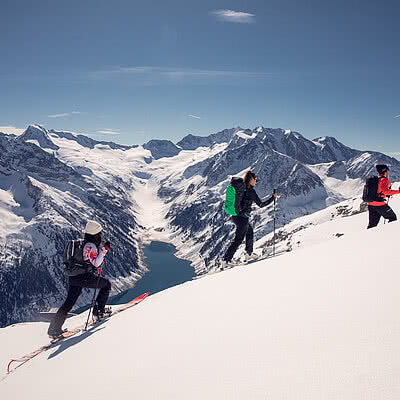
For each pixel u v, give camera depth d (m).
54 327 8.06
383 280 4.31
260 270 7.00
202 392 2.99
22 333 9.55
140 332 5.61
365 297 3.90
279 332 3.65
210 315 5.02
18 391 5.41
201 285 7.39
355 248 6.70
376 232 7.95
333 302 4.02
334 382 2.52
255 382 2.86
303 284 5.05
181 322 5.21
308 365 2.85
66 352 6.72
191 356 3.86
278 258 7.99
